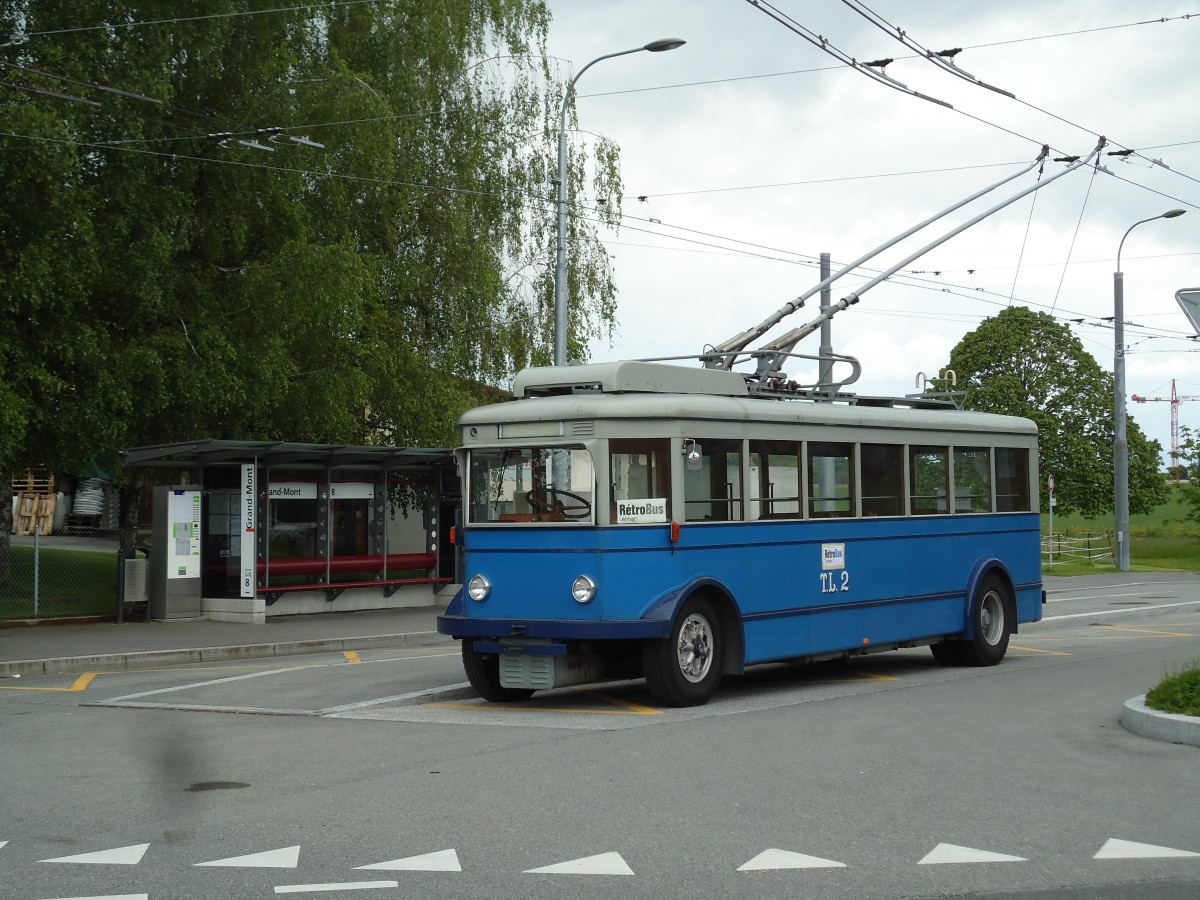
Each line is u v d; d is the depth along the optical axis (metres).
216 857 6.93
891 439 15.26
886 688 13.98
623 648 13.05
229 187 25.12
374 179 27.70
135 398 23.36
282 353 24.78
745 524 13.20
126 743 10.92
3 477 25.89
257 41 25.70
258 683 15.28
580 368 13.13
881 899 6.09
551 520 12.48
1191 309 10.83
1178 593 33.34
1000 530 17.05
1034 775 8.91
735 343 17.19
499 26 33.25
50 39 22.47
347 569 25.48
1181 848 6.99
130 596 23.17
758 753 9.78
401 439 29.14
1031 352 61.12
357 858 6.86
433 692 13.83
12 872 6.70
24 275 20.50
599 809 7.93
